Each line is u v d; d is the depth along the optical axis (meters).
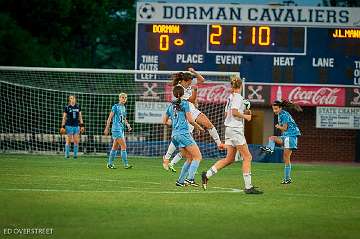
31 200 27.31
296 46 63.75
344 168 56.44
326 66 64.12
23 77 71.81
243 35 63.25
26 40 84.38
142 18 62.84
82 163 50.44
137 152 62.84
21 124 71.31
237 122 31.06
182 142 32.88
